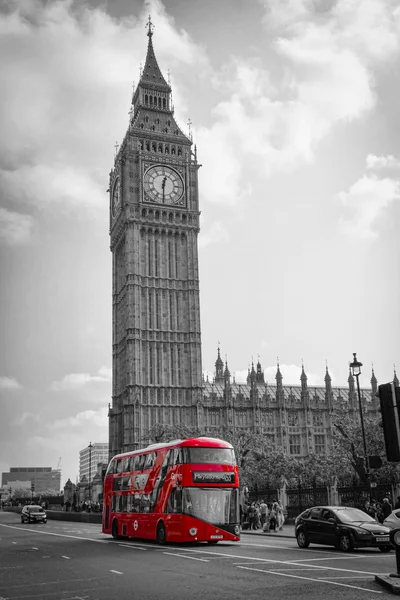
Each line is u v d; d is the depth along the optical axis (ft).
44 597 61.57
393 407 62.18
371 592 59.11
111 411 429.79
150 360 404.77
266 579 69.36
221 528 116.16
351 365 140.67
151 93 462.60
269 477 322.96
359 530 101.71
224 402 419.95
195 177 447.83
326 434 446.19
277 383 444.14
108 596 61.41
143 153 434.30
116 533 143.02
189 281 424.46
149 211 428.15
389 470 187.42
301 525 112.98
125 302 426.51
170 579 71.46
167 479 122.42
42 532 173.47
